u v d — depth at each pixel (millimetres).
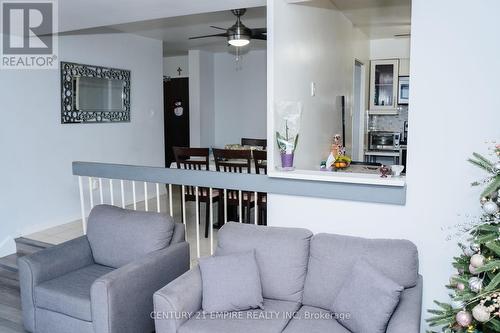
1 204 4145
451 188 2441
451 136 2410
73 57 4762
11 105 4172
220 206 4410
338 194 2736
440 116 2424
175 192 6582
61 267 2896
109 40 5246
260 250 2570
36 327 2742
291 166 2979
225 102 7562
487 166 2016
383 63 6230
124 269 2543
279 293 2498
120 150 5496
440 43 2379
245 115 7430
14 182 4250
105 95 5219
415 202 2541
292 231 2637
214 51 7320
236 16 4535
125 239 2996
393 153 6043
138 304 2586
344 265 2387
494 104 2299
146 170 3537
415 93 2469
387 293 2027
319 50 3857
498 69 2271
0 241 4160
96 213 3227
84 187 5000
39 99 4426
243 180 3080
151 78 5996
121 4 3066
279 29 2980
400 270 2293
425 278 2570
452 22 2342
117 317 2439
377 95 6332
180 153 4387
